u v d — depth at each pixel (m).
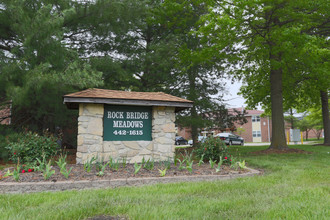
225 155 8.68
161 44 14.80
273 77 14.96
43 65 8.42
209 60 15.13
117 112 8.69
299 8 12.43
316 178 6.42
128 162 8.53
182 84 18.12
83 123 8.19
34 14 9.47
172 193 5.04
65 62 10.04
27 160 7.48
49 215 3.63
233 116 19.88
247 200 4.43
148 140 8.95
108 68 12.72
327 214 3.61
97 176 6.26
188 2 14.09
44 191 5.34
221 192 5.07
